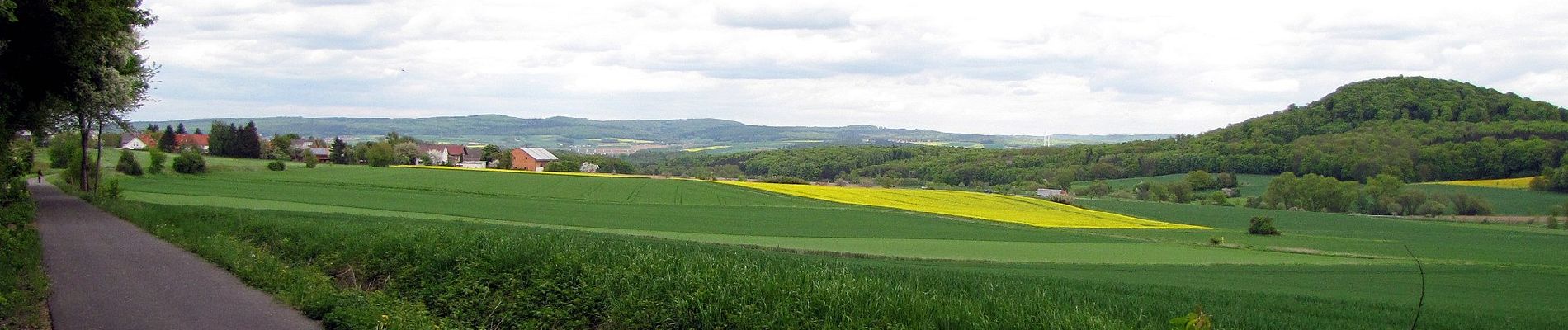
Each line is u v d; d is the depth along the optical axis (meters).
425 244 15.71
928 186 128.75
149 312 11.46
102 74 24.58
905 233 51.94
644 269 13.16
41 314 11.27
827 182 127.12
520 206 60.31
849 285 12.12
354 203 56.94
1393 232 68.31
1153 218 79.19
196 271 15.37
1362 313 22.30
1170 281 31.55
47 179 68.44
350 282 15.12
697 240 42.22
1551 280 38.06
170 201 51.94
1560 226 74.62
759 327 10.46
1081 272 34.16
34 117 27.56
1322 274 37.38
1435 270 40.47
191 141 140.12
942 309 11.37
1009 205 82.75
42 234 22.23
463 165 144.75
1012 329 10.89
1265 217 65.75
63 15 20.36
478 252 14.76
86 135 50.12
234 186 69.12
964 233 54.12
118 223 26.69
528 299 12.27
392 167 109.56
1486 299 31.17
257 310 11.75
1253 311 20.22
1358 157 106.88
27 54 21.52
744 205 70.00
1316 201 93.81
